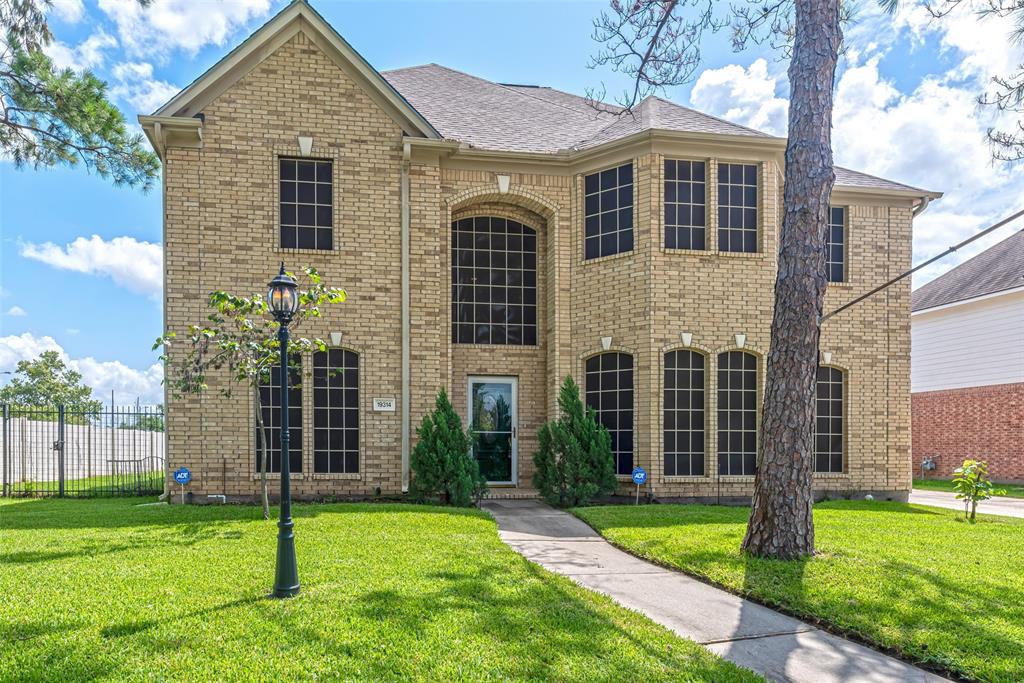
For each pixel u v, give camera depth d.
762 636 4.77
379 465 11.52
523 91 17.28
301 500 11.24
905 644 4.46
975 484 9.95
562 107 16.08
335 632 4.38
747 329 12.08
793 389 7.00
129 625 4.45
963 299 20.45
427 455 10.91
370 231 11.72
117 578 5.62
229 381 11.09
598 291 12.38
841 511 10.74
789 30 8.92
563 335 12.63
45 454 17.41
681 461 11.83
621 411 12.10
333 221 11.63
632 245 12.12
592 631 4.54
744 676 3.94
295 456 11.30
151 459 16.70
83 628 4.40
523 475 13.03
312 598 5.11
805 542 6.89
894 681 4.02
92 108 9.69
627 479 11.81
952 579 6.02
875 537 8.04
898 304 13.62
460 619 4.68
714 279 12.02
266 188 11.34
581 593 5.52
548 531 8.86
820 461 13.08
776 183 12.41
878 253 13.64
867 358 13.36
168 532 7.81
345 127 11.66
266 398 11.25
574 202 12.74
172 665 3.83
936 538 8.07
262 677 3.70
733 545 7.39
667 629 4.77
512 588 5.54
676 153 12.04
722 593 5.84
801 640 4.70
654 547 7.38
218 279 11.12
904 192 13.56
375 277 11.70
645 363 11.73
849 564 6.53
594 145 12.60
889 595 5.53
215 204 11.16
